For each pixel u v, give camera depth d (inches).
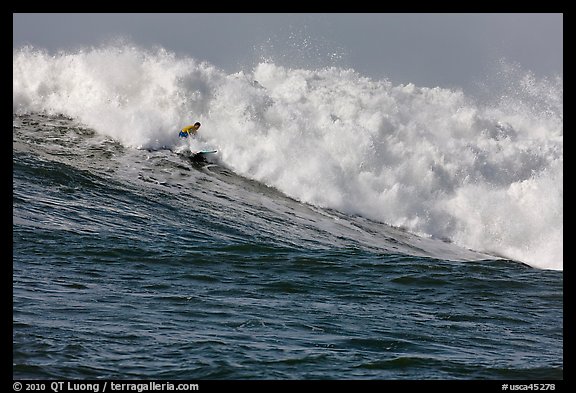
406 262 2551.7
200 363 1434.5
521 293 2257.6
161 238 2652.6
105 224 2726.4
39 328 1568.7
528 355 1636.3
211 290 2059.5
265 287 2140.7
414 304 2075.5
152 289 2018.9
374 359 1531.7
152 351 1485.0
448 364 1531.7
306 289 2154.3
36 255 2276.1
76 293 1905.8
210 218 3065.9
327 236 3191.4
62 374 1337.4
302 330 1712.6
